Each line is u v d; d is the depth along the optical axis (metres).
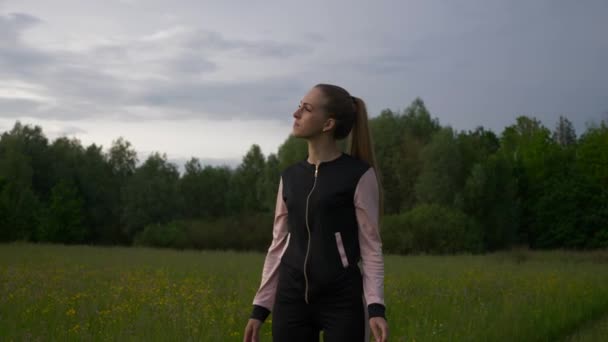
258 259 24.66
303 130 2.81
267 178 57.72
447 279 13.84
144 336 5.80
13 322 6.30
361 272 2.72
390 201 55.06
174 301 8.16
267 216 51.81
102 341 5.72
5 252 23.12
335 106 2.79
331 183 2.71
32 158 71.94
